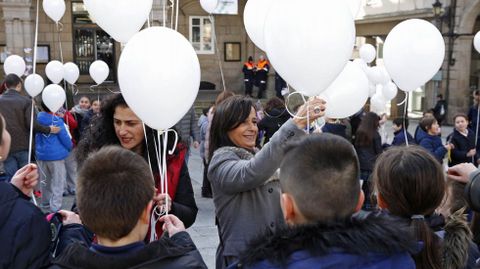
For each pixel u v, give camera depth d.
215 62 22.05
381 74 6.65
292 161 1.59
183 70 2.35
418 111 19.94
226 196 2.48
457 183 2.16
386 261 1.46
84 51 21.03
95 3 2.95
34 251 1.88
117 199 1.64
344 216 1.54
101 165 1.73
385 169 1.87
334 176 1.53
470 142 6.32
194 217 2.68
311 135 1.67
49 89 6.07
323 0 2.46
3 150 2.07
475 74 18.09
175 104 2.38
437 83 17.89
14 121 5.73
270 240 1.53
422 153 1.89
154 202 2.40
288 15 2.44
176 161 2.68
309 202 1.54
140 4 2.97
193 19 21.66
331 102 3.68
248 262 1.51
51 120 6.25
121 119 2.63
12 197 1.92
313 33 2.39
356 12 3.55
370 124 5.77
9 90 5.86
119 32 3.05
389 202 1.86
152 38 2.37
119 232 1.67
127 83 2.35
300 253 1.45
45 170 6.41
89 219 1.66
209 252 5.03
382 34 19.36
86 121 7.48
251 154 2.58
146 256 1.64
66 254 1.67
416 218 1.82
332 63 2.46
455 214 1.98
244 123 2.63
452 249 1.86
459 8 17.02
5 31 18.28
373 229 1.48
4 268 1.83
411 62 3.56
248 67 20.45
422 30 3.60
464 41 17.12
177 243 1.83
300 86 2.57
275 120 6.83
